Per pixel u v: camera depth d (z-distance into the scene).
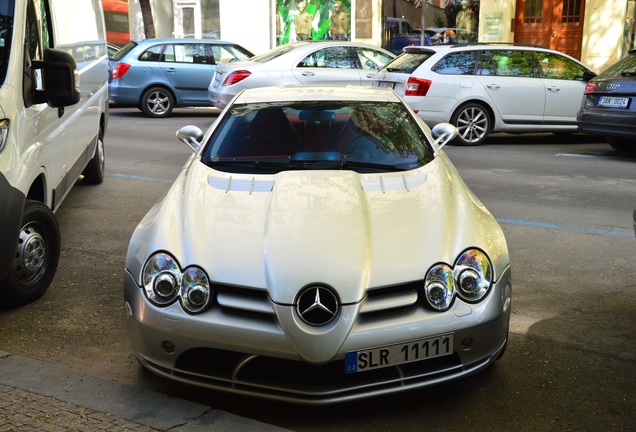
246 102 5.30
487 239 3.84
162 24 23.67
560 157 10.97
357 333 3.37
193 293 3.53
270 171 4.54
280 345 3.36
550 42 18.48
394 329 3.41
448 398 3.79
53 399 3.57
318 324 3.37
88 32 7.71
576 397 3.80
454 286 3.57
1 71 4.73
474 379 4.00
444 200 4.13
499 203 7.96
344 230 3.71
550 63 12.34
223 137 4.93
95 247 6.41
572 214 7.49
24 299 5.00
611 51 17.28
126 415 3.43
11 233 4.46
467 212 4.05
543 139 13.21
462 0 19.20
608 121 10.62
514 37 18.88
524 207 7.78
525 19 18.75
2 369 3.90
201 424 3.37
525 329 4.68
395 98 5.44
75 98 4.88
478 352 3.60
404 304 3.46
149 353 3.65
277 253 3.57
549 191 8.52
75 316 4.90
